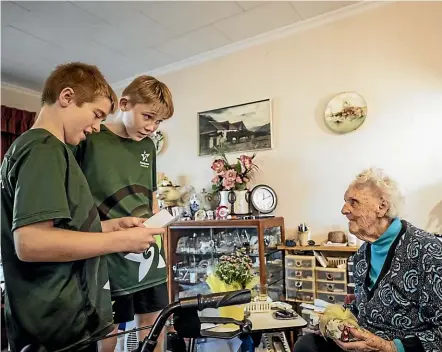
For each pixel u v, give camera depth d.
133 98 1.34
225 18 2.57
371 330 1.31
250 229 2.48
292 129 2.69
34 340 0.79
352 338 1.17
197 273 2.73
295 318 1.64
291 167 2.68
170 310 0.77
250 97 2.91
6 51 3.04
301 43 2.68
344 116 2.47
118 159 1.39
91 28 2.68
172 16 2.53
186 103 3.27
